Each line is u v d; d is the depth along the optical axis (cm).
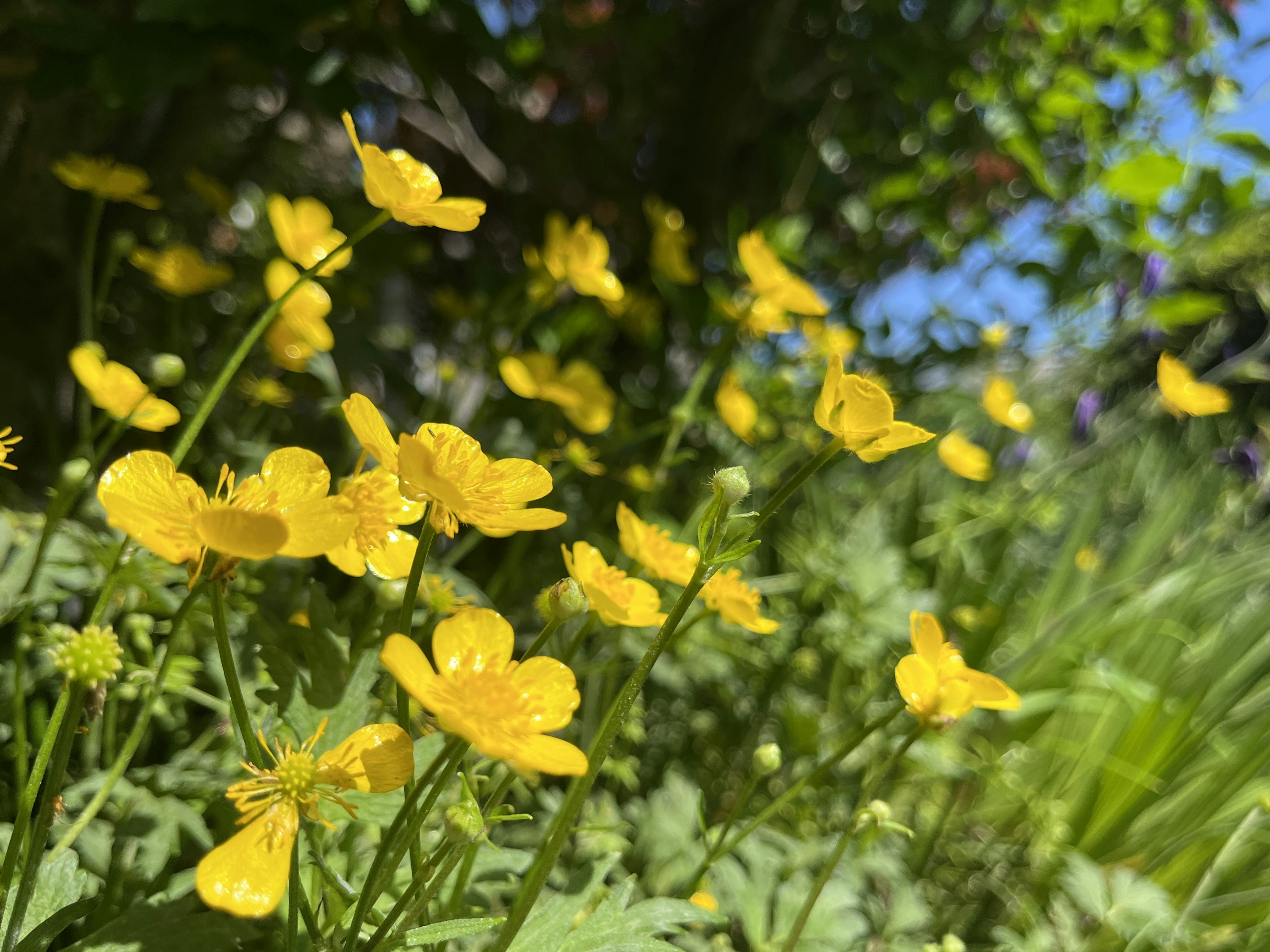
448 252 57
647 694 39
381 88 49
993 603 51
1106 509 69
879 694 44
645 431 35
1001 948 33
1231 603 52
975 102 51
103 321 40
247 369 36
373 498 14
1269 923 36
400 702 13
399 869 17
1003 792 44
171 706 25
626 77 54
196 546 12
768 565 51
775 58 51
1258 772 43
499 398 40
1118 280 54
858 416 14
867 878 37
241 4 31
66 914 14
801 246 55
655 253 40
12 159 37
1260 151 50
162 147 42
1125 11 50
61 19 30
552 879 25
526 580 38
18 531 25
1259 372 51
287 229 26
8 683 21
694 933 24
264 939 16
